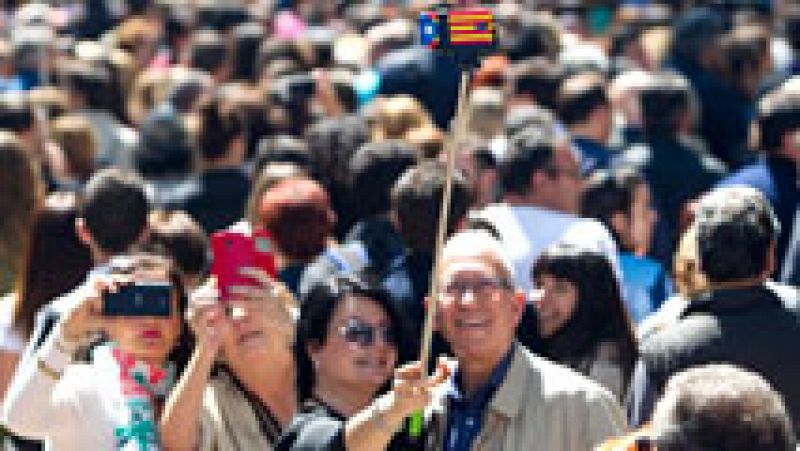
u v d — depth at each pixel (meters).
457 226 18.27
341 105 30.11
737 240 17.08
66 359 15.56
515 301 15.38
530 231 19.89
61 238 19.34
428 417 15.36
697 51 33.59
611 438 14.97
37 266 19.25
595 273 17.69
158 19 44.72
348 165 22.41
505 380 15.21
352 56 38.38
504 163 20.77
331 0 51.72
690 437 10.90
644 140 27.50
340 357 15.48
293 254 20.38
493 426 15.20
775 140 23.64
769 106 23.69
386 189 21.11
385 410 14.27
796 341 16.97
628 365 17.73
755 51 33.47
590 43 41.38
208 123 25.53
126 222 19.44
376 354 15.52
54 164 27.36
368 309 15.55
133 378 15.46
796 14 41.50
